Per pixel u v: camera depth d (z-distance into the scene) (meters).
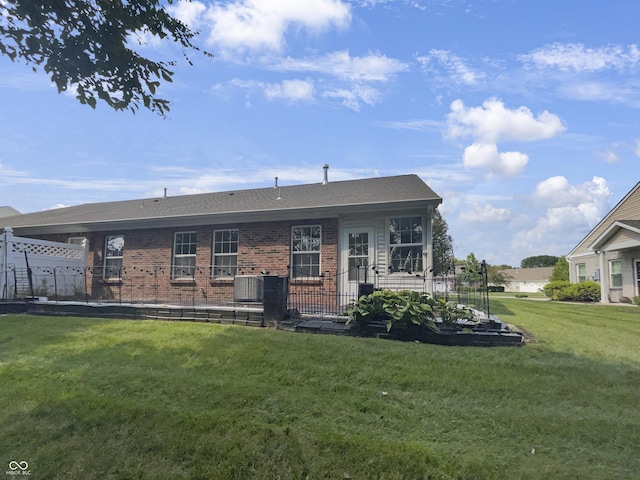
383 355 5.69
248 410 3.98
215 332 6.95
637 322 10.03
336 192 13.22
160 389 4.43
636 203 20.38
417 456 3.19
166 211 14.24
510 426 3.74
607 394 4.45
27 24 3.54
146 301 11.48
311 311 8.60
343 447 3.32
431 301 7.11
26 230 15.29
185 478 2.99
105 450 3.30
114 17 3.73
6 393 4.28
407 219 11.06
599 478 2.93
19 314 9.69
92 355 5.68
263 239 12.30
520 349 6.34
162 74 4.18
